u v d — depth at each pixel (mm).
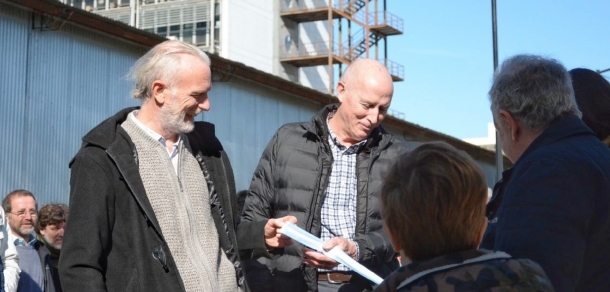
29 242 7445
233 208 4066
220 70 20094
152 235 3646
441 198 2391
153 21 50594
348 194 4531
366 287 4461
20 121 15320
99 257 3566
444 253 2420
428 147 2516
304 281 4484
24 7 15461
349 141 4578
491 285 2320
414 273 2393
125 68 17766
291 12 51375
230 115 20672
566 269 2773
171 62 3766
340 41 51594
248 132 21250
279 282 4500
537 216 2830
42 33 15891
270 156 4684
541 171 2910
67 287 3500
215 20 49375
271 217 4656
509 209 2910
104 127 3752
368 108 4457
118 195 3662
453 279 2336
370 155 4574
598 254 2926
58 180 16062
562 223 2812
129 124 3818
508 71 3172
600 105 3547
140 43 17875
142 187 3648
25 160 15367
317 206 4496
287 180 4578
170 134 3859
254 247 4180
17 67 15359
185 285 3646
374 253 4348
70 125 16391
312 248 3855
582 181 2896
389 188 2492
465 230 2414
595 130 3541
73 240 3553
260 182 4684
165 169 3779
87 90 16812
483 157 29797
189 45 3883
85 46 16828
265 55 51125
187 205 3791
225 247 3930
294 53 51969
